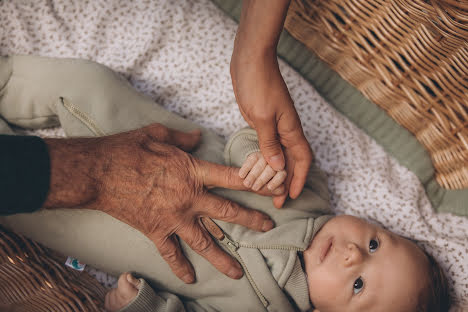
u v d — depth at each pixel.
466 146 1.34
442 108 1.34
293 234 1.21
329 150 1.51
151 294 1.13
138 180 0.99
